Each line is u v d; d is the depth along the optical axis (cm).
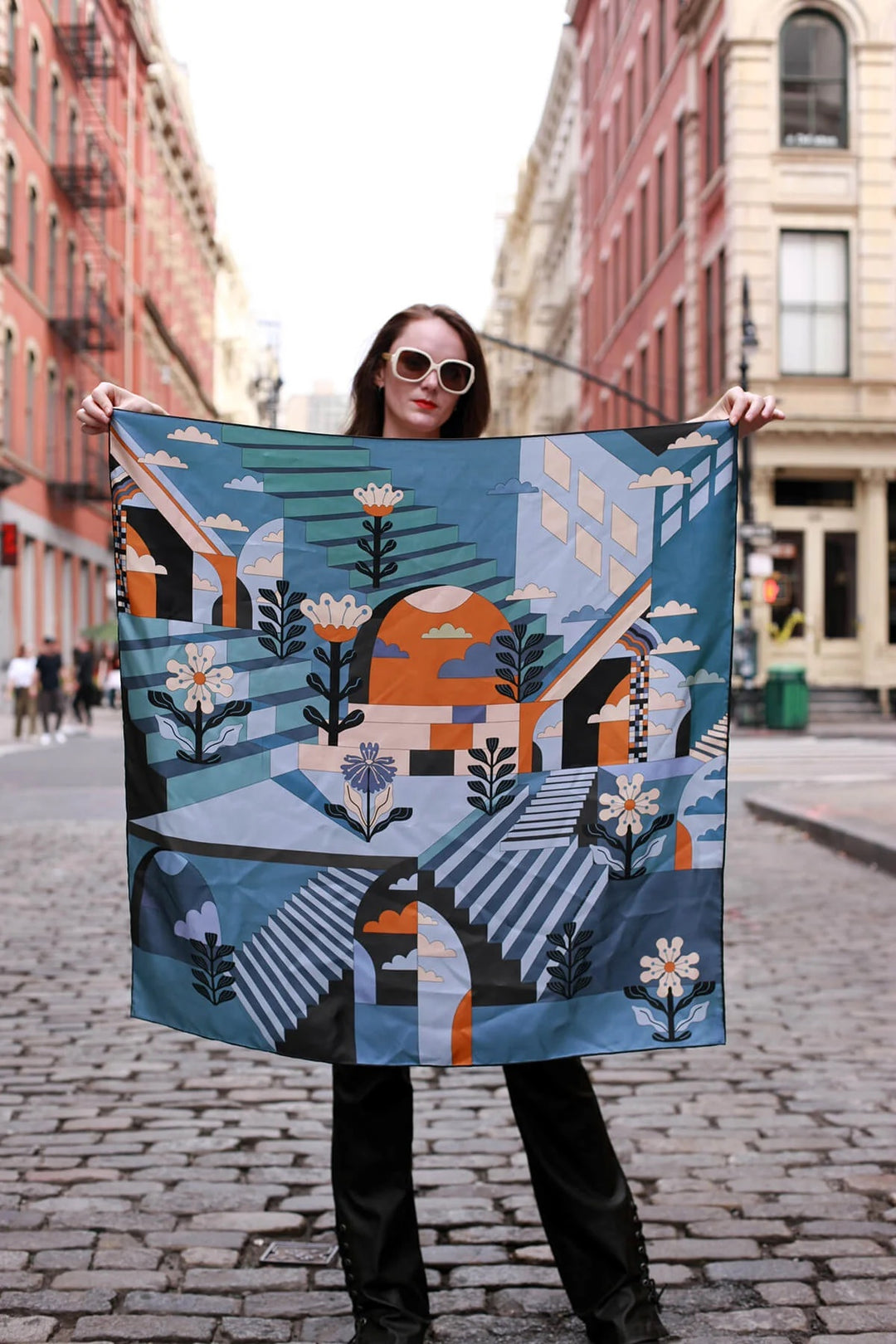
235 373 8769
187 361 5991
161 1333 283
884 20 2730
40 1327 285
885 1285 306
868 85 2736
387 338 296
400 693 270
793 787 1464
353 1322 289
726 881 905
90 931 732
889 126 2744
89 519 4125
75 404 3891
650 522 273
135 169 4744
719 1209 353
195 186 6316
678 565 273
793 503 2791
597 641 271
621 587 272
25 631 3431
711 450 273
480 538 271
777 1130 417
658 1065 489
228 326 8406
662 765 272
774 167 2727
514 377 6662
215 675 272
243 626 271
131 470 273
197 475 272
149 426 272
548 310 5291
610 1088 462
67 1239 332
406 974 267
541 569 271
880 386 2736
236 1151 400
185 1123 425
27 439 3362
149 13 4884
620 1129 419
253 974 269
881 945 698
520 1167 388
